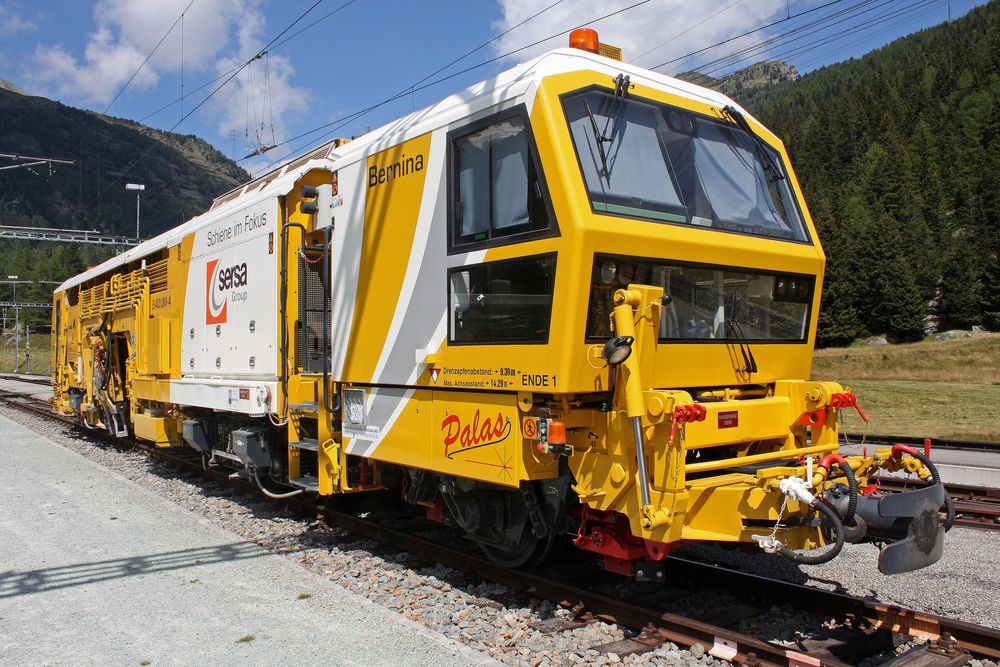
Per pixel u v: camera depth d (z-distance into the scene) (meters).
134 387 11.38
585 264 4.25
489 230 4.86
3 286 95.31
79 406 14.98
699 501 4.34
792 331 5.69
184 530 7.32
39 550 6.62
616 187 4.59
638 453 4.18
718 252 4.97
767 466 4.93
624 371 4.36
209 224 9.12
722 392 5.19
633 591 5.33
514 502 5.35
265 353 7.66
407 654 4.29
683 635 4.43
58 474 10.57
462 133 5.10
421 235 5.46
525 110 4.58
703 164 5.31
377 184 5.98
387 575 5.86
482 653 4.36
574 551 6.28
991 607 5.14
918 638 4.41
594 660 4.22
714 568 5.44
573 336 4.26
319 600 5.24
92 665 4.23
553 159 4.36
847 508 4.19
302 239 7.32
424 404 5.45
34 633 4.72
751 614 4.86
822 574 5.89
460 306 5.08
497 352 4.73
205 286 9.16
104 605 5.20
